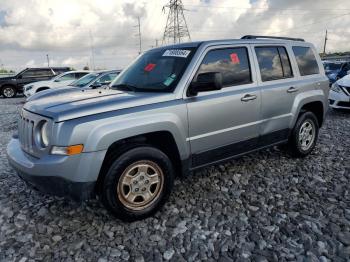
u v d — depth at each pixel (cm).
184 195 383
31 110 321
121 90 381
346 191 385
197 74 356
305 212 336
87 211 351
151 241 294
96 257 274
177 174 362
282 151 535
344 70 1767
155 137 337
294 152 491
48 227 321
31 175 295
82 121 285
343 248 274
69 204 367
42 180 290
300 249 275
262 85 418
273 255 268
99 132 287
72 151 278
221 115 371
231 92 381
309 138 505
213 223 321
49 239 301
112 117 297
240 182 418
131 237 301
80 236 305
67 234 308
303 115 484
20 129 343
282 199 368
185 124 341
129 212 314
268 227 310
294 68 473
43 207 360
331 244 279
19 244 293
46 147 290
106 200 303
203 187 404
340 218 322
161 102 329
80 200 293
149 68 395
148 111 316
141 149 312
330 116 877
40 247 289
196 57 361
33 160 303
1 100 1836
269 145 448
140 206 322
